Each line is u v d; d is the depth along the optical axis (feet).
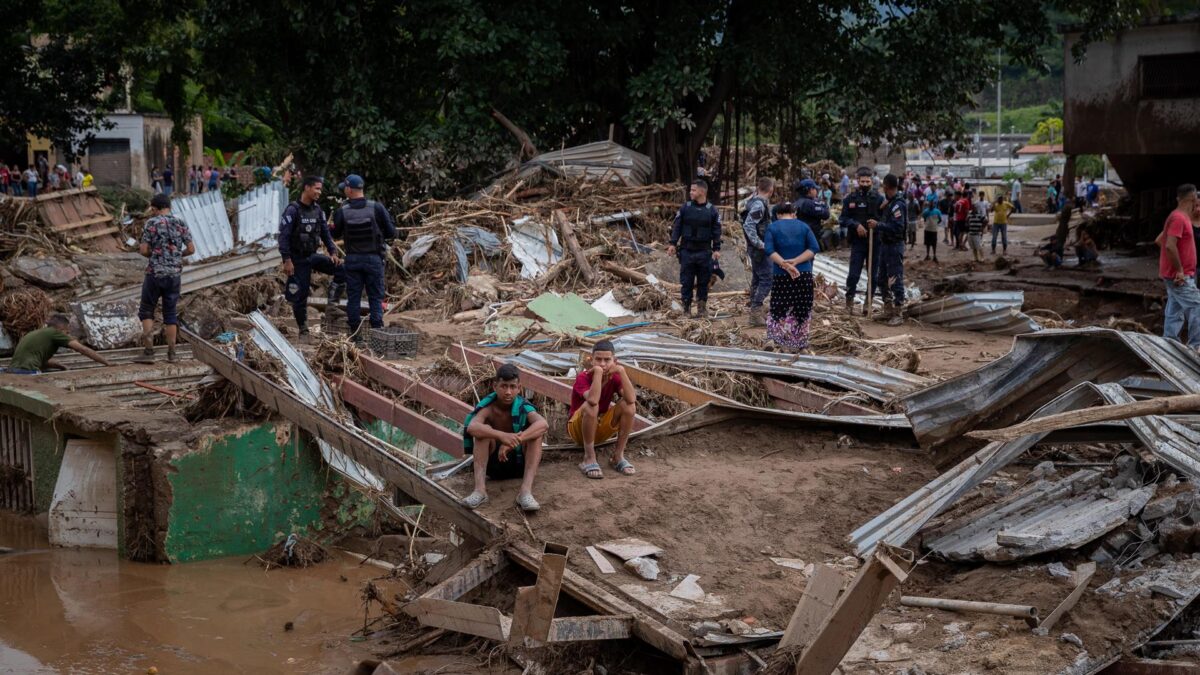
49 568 29.40
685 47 69.67
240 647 23.36
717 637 18.38
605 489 24.58
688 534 22.50
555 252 55.01
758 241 44.06
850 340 39.42
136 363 40.22
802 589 20.30
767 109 81.25
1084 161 195.42
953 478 22.93
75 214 66.74
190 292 51.19
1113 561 20.57
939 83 73.67
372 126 67.46
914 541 22.44
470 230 55.42
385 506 30.83
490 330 42.86
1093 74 67.31
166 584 27.91
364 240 38.81
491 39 65.57
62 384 36.19
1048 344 24.49
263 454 30.83
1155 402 20.13
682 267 46.39
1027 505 22.99
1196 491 21.59
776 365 35.73
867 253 48.01
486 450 23.94
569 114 72.33
